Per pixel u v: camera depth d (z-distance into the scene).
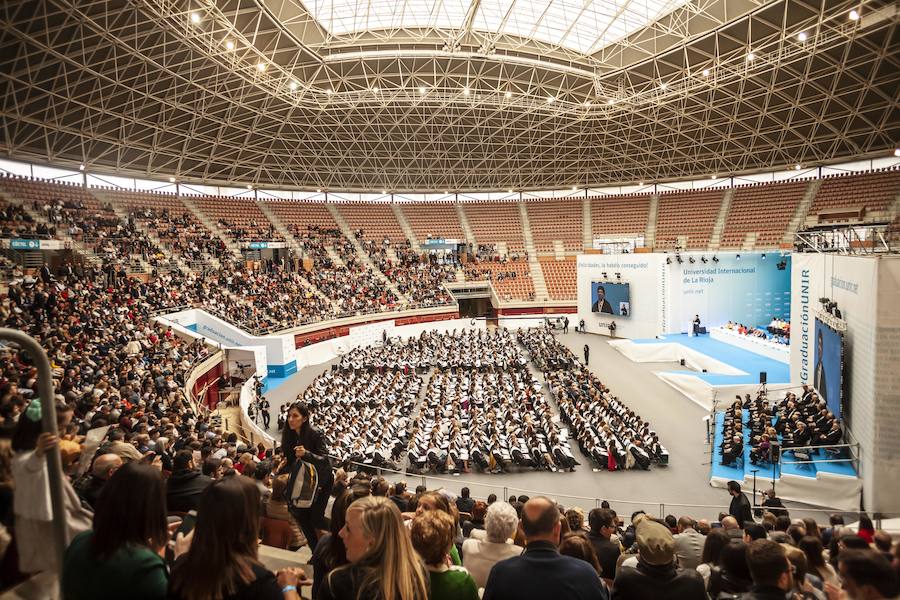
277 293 42.59
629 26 37.53
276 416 26.27
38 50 27.52
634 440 20.02
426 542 3.68
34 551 3.47
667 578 3.95
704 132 48.34
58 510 3.19
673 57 38.81
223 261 43.56
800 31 30.69
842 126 43.16
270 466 9.93
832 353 19.19
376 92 41.66
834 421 17.78
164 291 33.56
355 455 18.73
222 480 3.02
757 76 38.69
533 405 25.06
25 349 3.01
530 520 3.78
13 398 9.32
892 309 14.70
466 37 38.94
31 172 37.81
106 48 29.67
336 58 38.31
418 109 47.12
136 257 37.03
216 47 30.69
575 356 35.69
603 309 46.94
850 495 15.89
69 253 32.97
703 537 7.80
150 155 42.88
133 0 25.48
